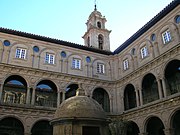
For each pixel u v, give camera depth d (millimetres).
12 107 29156
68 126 12719
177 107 25438
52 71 34125
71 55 37344
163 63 28984
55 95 35531
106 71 39344
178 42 27641
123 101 35938
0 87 29922
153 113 28766
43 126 34125
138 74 33344
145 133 29609
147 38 33344
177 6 28734
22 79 33188
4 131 31516
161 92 28484
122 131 31172
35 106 30719
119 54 39688
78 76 35781
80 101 13789
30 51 34188
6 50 32500
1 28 32719
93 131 12938
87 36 49562
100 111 13742
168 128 26031
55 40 36344
